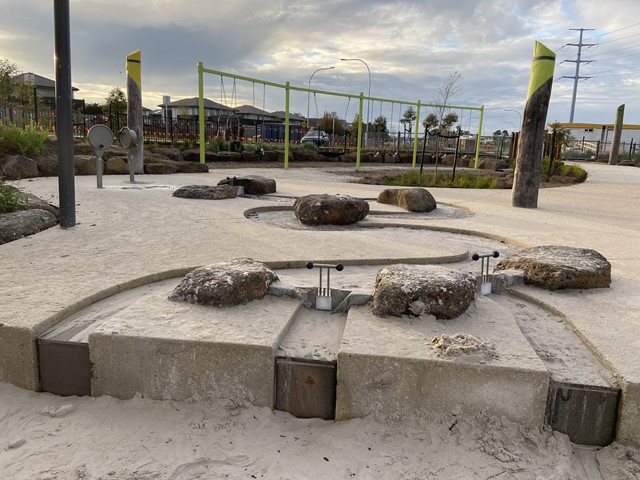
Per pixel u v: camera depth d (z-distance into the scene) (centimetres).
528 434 225
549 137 1748
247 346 242
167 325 262
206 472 205
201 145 1433
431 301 276
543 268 352
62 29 484
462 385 229
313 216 617
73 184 517
